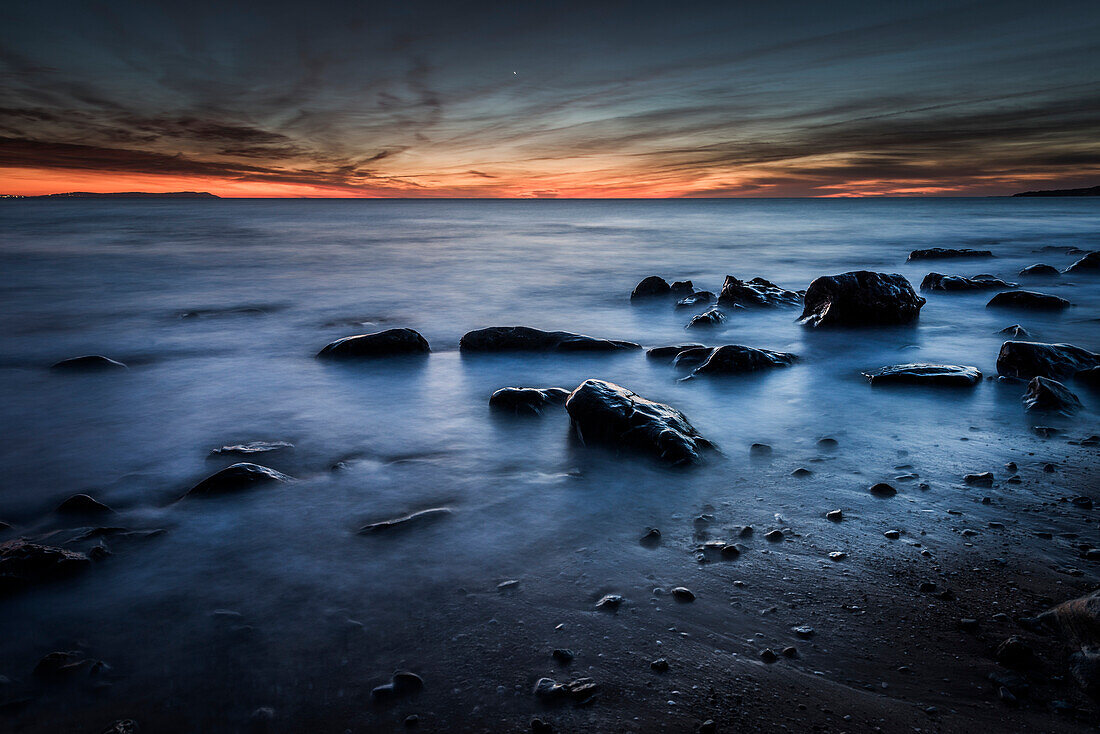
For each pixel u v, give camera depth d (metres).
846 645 2.63
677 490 4.20
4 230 38.16
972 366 7.50
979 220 47.03
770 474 4.45
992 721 2.22
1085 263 16.69
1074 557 3.26
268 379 7.41
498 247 28.50
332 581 3.17
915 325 10.16
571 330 10.49
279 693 2.41
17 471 4.68
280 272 18.95
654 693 2.38
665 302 13.45
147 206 121.12
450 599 3.00
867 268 19.81
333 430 5.59
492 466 4.69
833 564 3.26
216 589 3.11
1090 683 2.35
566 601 2.97
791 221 50.47
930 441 5.04
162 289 15.30
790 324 10.59
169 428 5.70
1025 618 2.76
